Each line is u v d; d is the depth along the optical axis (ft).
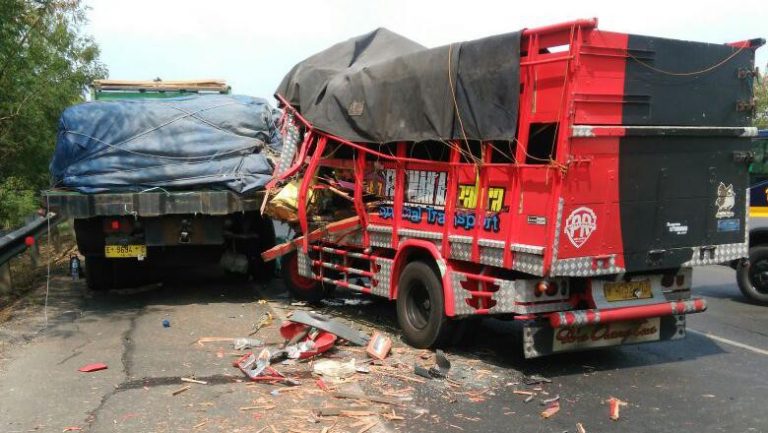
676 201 20.72
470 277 21.36
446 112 21.74
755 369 21.95
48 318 28.27
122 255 30.55
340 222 27.71
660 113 20.07
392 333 26.11
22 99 45.27
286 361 21.84
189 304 31.35
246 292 34.47
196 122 31.24
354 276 28.58
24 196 45.37
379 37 30.40
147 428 16.55
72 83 53.31
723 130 21.34
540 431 16.61
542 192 19.08
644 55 19.51
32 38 41.91
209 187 30.25
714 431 16.72
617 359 22.99
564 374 21.22
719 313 31.04
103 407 17.92
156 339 24.81
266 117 33.04
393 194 25.17
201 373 20.76
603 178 19.21
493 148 20.70
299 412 17.53
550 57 18.88
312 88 29.14
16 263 44.27
